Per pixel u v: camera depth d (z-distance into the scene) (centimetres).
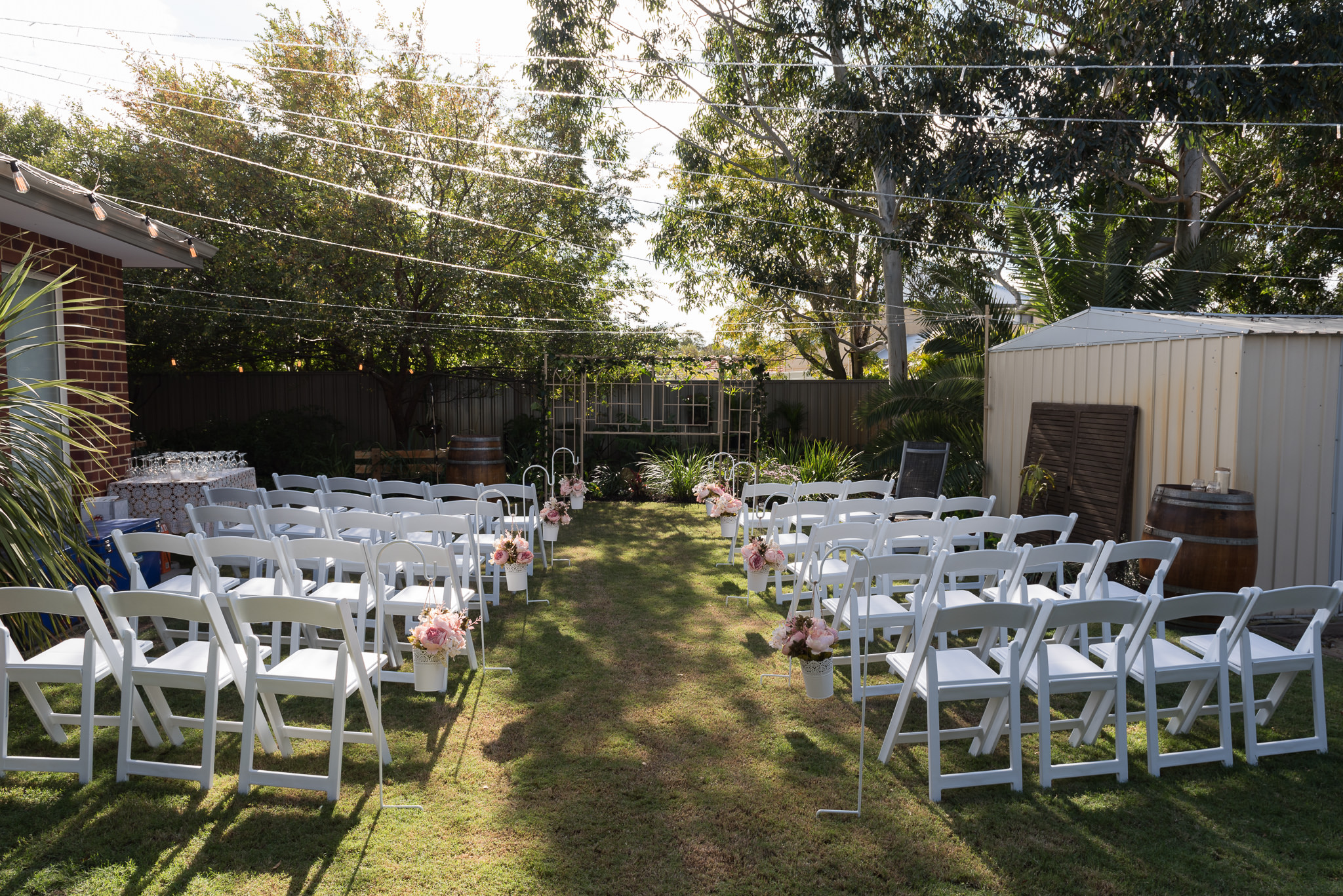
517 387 1369
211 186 984
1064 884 265
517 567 580
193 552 421
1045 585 541
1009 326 1234
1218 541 548
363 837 287
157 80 969
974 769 347
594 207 1166
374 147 1027
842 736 376
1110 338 729
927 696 318
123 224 593
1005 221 1245
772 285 1531
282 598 306
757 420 1166
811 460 1185
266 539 512
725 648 499
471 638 468
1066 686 332
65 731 367
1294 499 590
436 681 406
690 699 419
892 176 1088
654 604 600
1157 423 669
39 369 598
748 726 386
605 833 292
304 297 995
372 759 348
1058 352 816
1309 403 588
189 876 262
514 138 1131
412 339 1117
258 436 1179
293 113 936
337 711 308
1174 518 568
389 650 457
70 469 424
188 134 974
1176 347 645
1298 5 832
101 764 337
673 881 265
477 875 266
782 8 1195
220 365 1241
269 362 1305
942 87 975
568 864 273
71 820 294
